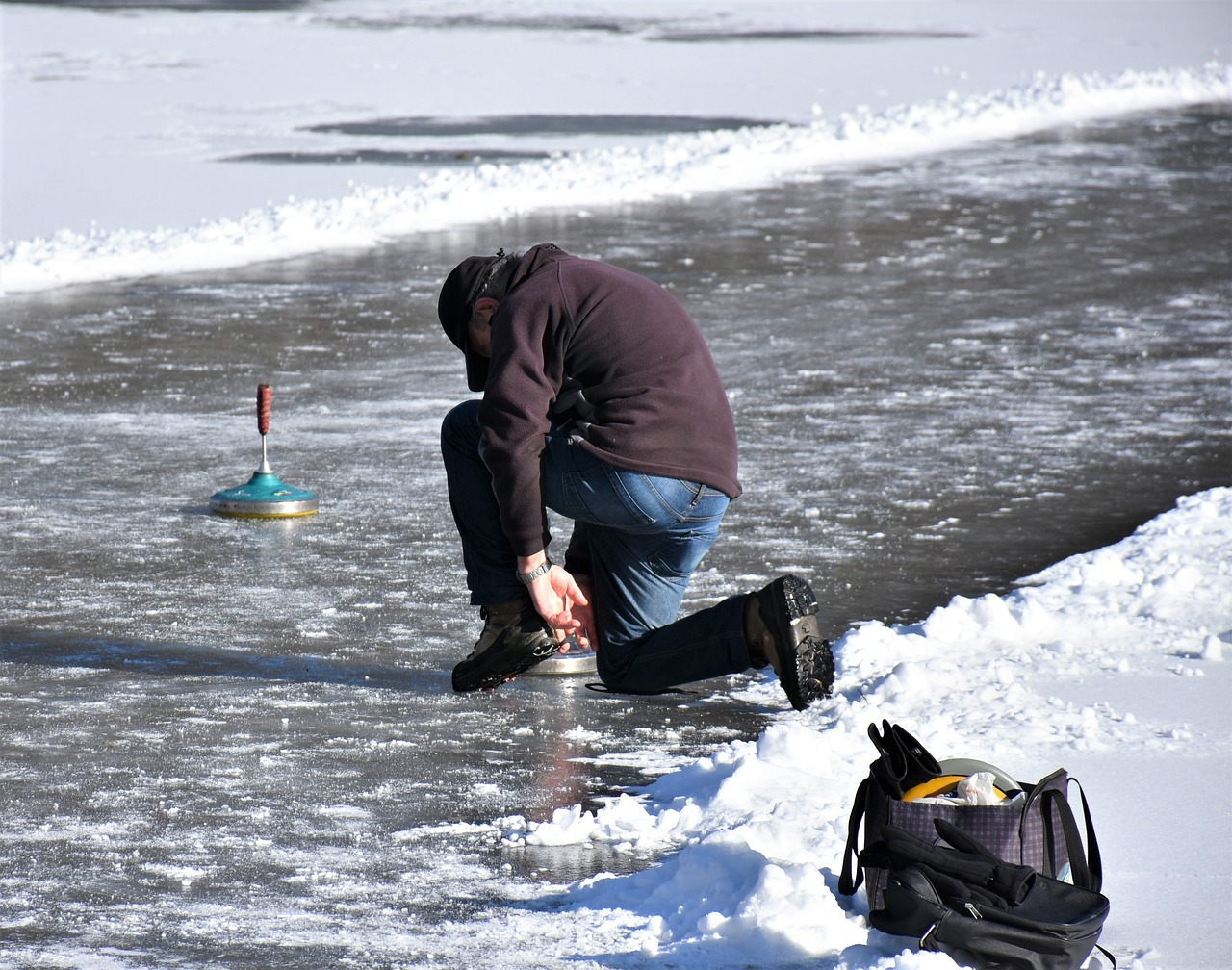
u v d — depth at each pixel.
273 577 24.89
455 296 18.69
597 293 17.78
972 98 115.69
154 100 111.38
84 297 51.91
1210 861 14.17
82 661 20.78
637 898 13.69
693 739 18.27
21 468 31.89
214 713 18.88
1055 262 60.28
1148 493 30.33
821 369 42.38
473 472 19.05
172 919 13.39
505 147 91.69
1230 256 61.53
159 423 36.03
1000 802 12.93
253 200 72.38
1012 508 29.23
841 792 15.81
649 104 115.06
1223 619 21.86
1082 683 19.27
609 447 17.66
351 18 185.25
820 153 92.50
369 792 16.45
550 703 19.53
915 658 20.47
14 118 99.81
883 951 12.37
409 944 12.90
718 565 25.50
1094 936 11.89
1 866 14.46
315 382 40.72
